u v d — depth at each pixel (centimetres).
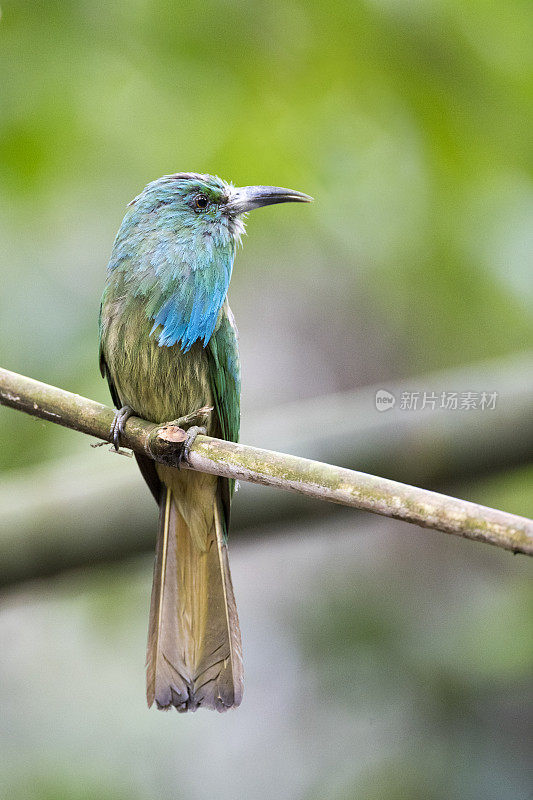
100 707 1205
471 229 1091
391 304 1239
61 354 1081
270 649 1319
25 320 1080
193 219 877
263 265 1279
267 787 1210
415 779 1077
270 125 1063
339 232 1098
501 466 976
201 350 864
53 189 1055
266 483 611
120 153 1055
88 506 930
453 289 1120
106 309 859
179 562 805
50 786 1116
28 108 1042
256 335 1570
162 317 839
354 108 1076
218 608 781
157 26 1049
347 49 1062
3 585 927
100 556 935
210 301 859
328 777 1116
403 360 1388
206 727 1249
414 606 1220
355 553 1355
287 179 1071
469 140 1086
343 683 1160
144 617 1212
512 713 1091
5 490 947
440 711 1106
